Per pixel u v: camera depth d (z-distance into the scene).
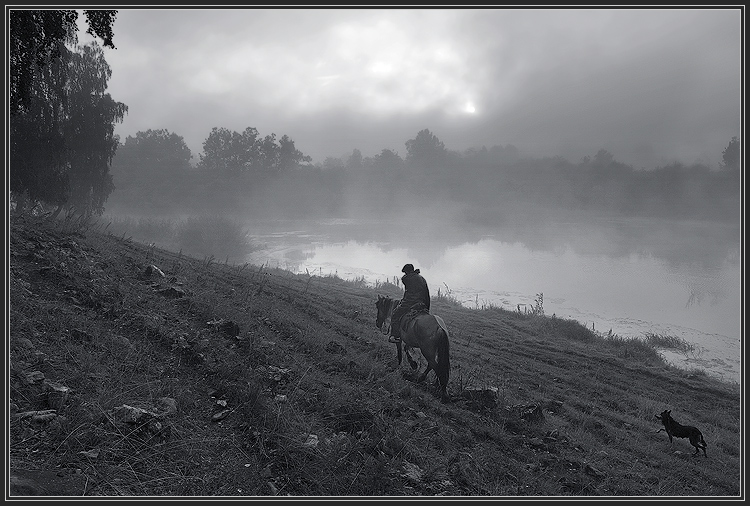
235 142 148.62
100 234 17.03
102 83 44.03
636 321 25.48
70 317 7.77
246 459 5.56
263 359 8.52
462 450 7.42
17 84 15.40
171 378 6.96
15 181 33.09
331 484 5.45
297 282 23.56
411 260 47.28
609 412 11.80
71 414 5.30
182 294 11.16
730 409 13.44
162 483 4.79
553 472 7.37
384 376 9.75
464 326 19.84
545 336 19.81
